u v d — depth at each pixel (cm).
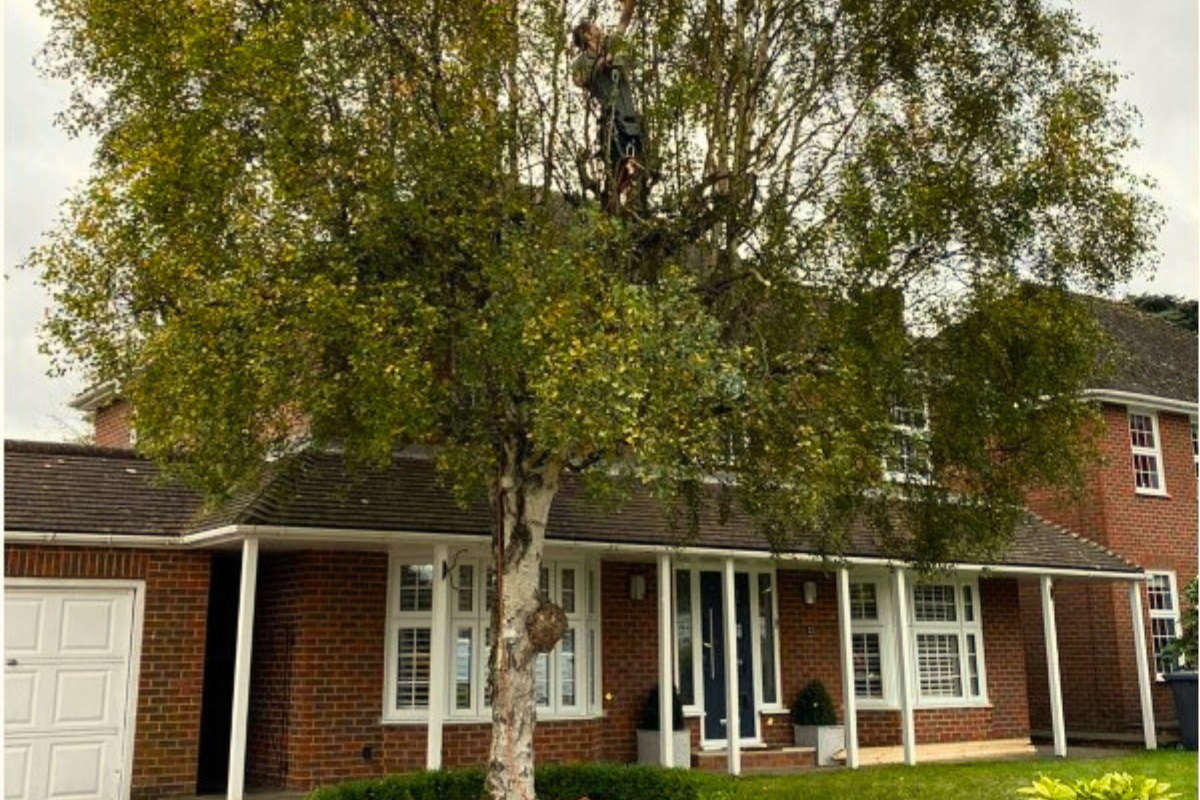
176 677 1272
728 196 1012
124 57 827
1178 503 2259
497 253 843
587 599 1523
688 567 1639
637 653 1562
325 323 752
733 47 1056
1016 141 977
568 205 991
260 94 782
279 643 1380
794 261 945
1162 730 2031
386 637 1370
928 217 910
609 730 1511
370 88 830
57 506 1243
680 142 1001
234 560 1480
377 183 801
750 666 1677
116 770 1224
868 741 1748
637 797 1075
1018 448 1047
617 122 1004
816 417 892
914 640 1842
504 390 850
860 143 1023
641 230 970
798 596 1750
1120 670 2075
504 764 923
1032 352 966
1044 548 1833
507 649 948
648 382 758
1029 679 2225
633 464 926
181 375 783
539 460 959
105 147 899
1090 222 954
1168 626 2169
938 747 1794
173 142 775
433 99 856
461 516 1297
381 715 1345
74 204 845
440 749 1226
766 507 1012
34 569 1209
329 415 835
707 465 916
